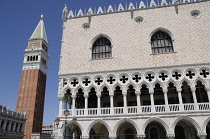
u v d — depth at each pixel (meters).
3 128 55.50
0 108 55.66
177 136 27.70
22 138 66.25
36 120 74.19
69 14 33.81
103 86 27.81
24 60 82.19
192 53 27.22
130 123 27.23
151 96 26.09
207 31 28.05
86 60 30.00
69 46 31.45
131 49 29.19
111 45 30.22
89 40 31.23
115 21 31.64
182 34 28.56
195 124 23.81
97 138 30.06
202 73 26.17
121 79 28.02
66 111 22.25
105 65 29.02
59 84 29.14
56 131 26.73
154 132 28.19
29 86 76.88
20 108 73.56
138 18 31.12
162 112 24.88
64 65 30.30
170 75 26.58
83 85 28.50
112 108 26.48
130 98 30.69
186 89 29.30
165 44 29.19
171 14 30.11
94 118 26.25
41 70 82.88
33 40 86.50
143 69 27.50
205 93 28.94
